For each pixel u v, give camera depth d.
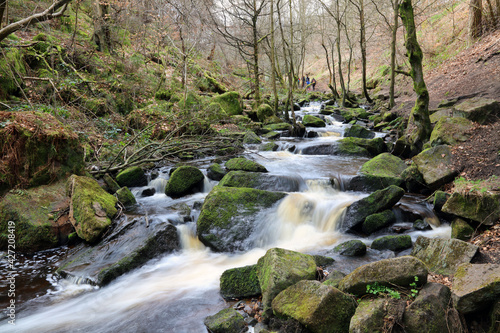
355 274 3.84
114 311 4.55
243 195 6.94
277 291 4.12
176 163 11.04
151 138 12.02
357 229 6.61
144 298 4.82
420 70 9.21
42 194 6.81
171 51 20.39
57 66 12.23
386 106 18.08
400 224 6.55
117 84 13.79
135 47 20.06
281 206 6.98
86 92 12.40
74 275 5.34
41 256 6.10
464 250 4.36
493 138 7.68
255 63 19.03
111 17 17.73
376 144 11.34
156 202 8.15
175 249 6.17
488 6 18.38
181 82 18.83
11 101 9.82
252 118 18.27
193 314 4.38
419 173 7.73
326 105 23.22
